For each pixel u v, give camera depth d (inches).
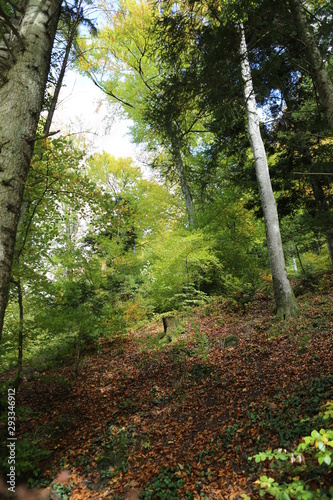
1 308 73.4
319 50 185.3
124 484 149.7
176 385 243.8
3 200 77.7
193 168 469.1
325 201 423.8
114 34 386.3
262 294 421.1
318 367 202.7
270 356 247.8
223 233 529.7
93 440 191.2
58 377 303.7
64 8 187.9
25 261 206.5
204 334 343.6
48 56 95.0
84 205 206.8
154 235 694.5
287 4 181.8
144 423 203.0
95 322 305.7
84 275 361.7
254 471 131.6
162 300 498.6
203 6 187.5
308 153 378.9
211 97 195.0
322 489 93.6
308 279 456.4
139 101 483.5
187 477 142.9
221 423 180.2
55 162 192.2
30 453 162.9
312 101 345.4
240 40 181.5
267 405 178.2
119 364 325.1
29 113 85.7
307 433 140.3
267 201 343.0
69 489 152.9
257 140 353.4
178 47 194.9
